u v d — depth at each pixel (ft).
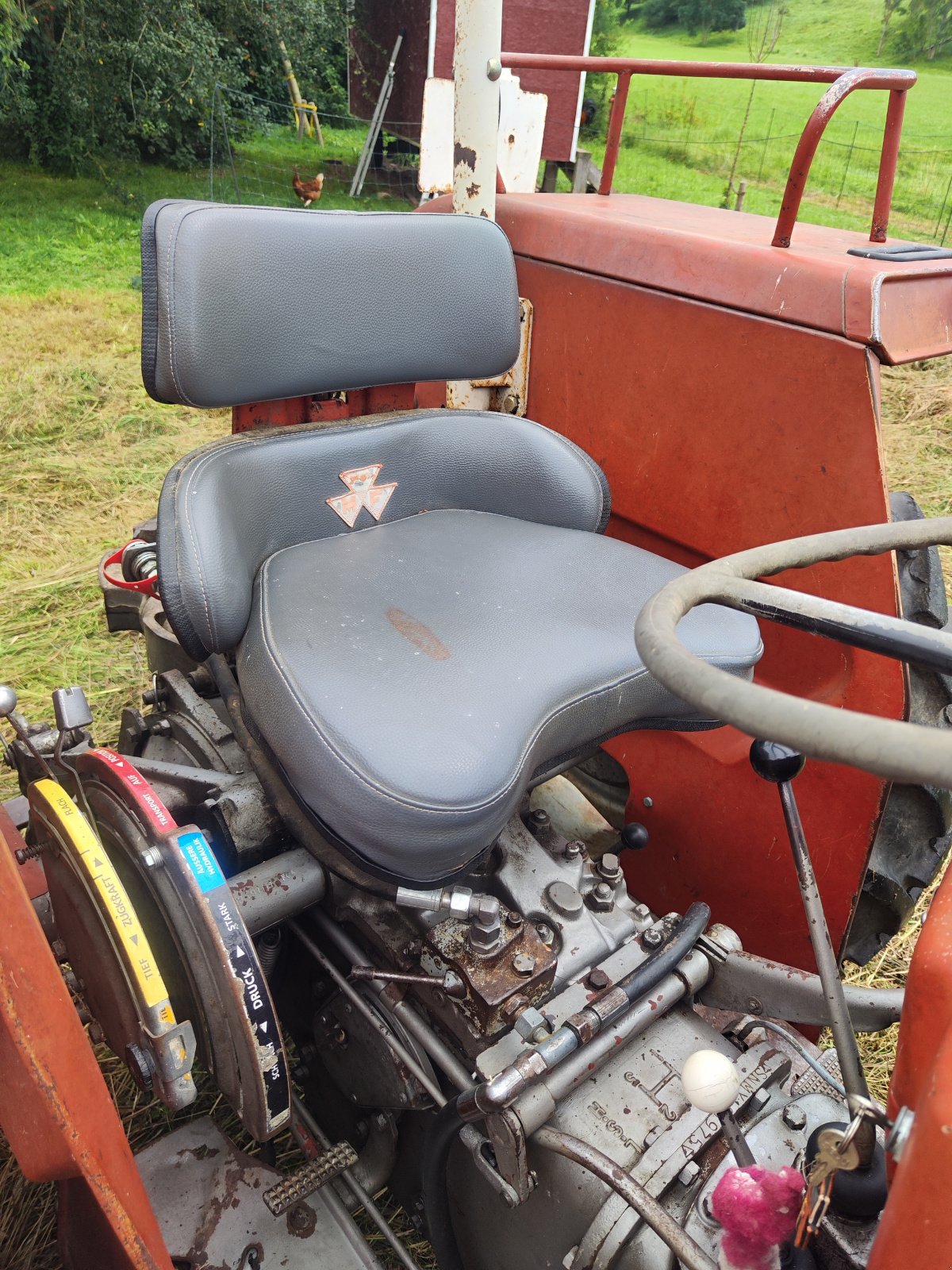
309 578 3.98
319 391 4.32
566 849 3.96
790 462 4.10
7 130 28.84
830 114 3.84
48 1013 2.17
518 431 4.87
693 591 2.04
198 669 5.11
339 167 33.86
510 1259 3.39
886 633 1.95
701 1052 2.57
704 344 4.35
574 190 25.34
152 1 26.16
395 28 29.35
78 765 3.57
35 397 12.74
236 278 3.78
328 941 3.98
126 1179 2.42
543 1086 3.03
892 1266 1.66
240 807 3.82
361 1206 3.73
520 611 3.89
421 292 4.45
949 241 26.20
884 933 4.66
